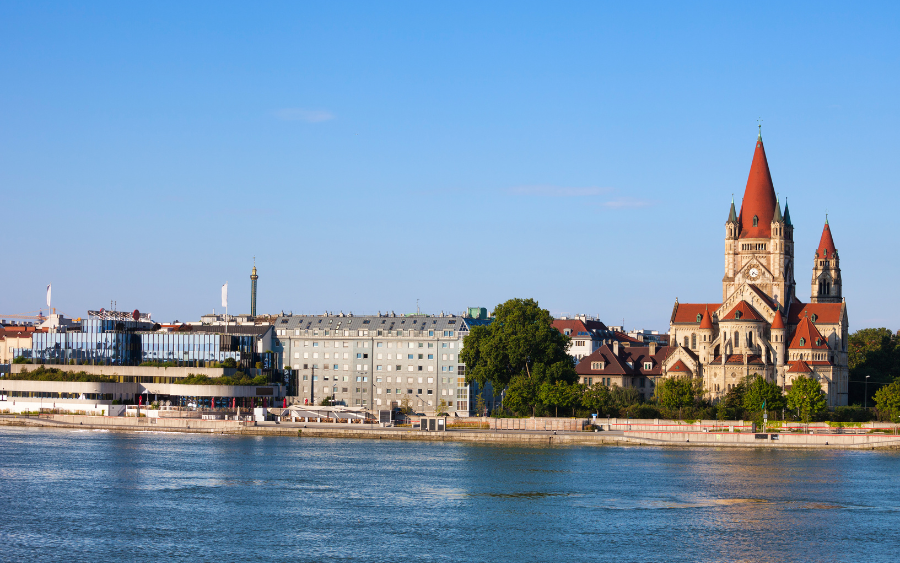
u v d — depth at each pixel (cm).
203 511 12738
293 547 10875
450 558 10512
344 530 11706
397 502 13512
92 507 12925
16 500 13362
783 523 12325
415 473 16262
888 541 11419
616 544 11150
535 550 10850
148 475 15738
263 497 13800
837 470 17012
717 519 12525
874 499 14000
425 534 11531
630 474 16312
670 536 11556
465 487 14850
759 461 18312
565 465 17475
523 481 15462
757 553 10838
